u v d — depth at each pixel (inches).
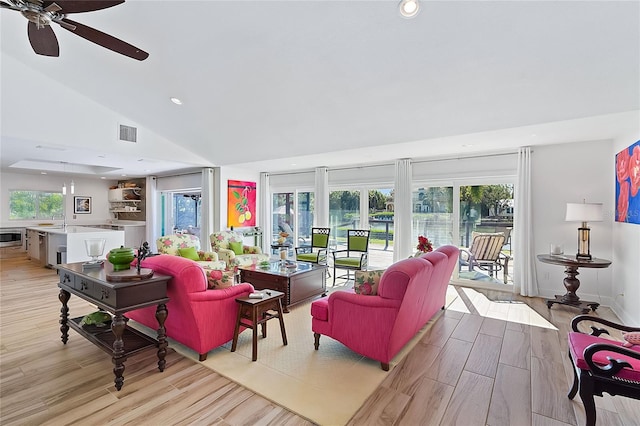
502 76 106.0
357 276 108.9
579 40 86.8
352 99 134.4
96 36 76.5
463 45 95.0
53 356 107.0
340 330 108.5
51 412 78.0
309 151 205.6
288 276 157.5
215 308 107.2
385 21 91.0
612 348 67.5
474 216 209.0
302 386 90.7
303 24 97.3
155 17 102.0
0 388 88.0
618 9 76.1
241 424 74.7
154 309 118.8
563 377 96.5
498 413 79.3
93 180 385.1
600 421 76.5
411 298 103.3
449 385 91.7
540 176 183.8
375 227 252.7
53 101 163.3
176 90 149.7
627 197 142.1
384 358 99.6
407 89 121.2
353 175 260.1
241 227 293.9
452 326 138.2
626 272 145.9
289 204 304.2
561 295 174.6
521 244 185.8
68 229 263.0
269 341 121.7
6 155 214.4
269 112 158.7
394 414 78.5
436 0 81.6
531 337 126.5
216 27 103.3
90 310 153.3
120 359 88.6
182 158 233.5
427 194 226.5
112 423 74.3
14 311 151.3
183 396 85.4
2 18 122.3
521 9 80.3
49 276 225.5
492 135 157.5
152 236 337.1
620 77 98.7
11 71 149.6
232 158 243.9
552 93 111.3
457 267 215.5
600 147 168.7
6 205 324.2
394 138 167.9
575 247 175.2
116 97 170.1
